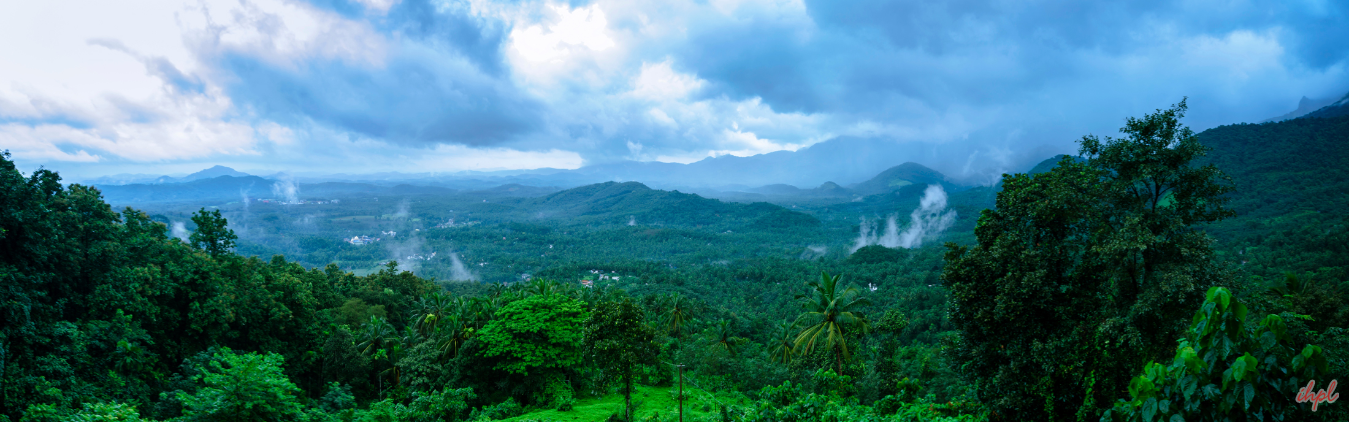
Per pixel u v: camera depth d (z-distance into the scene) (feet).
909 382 124.57
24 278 108.88
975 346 80.84
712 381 162.20
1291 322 45.68
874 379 134.51
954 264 79.71
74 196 134.72
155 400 119.44
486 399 138.10
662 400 139.33
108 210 144.05
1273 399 14.51
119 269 132.57
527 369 134.62
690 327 261.24
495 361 139.03
